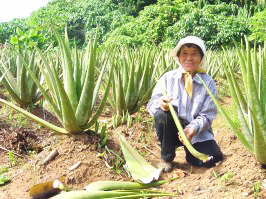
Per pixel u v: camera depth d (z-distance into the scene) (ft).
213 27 36.94
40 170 6.30
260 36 27.96
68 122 6.64
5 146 7.25
